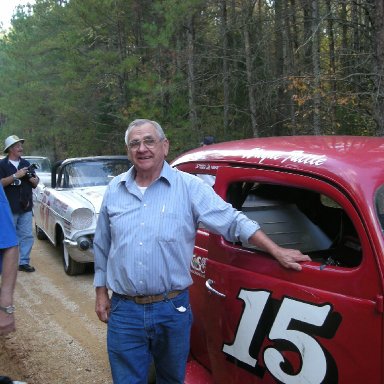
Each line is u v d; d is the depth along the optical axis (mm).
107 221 2732
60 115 22922
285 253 2441
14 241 2570
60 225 7152
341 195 2281
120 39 19422
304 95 11680
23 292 6426
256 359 2596
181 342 2662
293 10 15398
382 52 9633
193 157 3438
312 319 2299
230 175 2955
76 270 7086
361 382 2121
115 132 21875
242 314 2684
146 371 2688
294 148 2736
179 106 16828
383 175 2271
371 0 10406
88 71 19781
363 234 2154
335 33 15258
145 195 2592
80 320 5367
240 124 18172
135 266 2531
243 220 2580
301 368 2348
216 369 2947
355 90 12062
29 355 4484
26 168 7062
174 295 2604
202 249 3098
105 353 4516
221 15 17766
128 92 19328
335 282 2230
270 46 17250
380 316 2055
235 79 17672
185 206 2604
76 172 8039
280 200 3234
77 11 18500
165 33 15609
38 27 24922
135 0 18406
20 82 26688
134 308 2582
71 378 4055
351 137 3016
